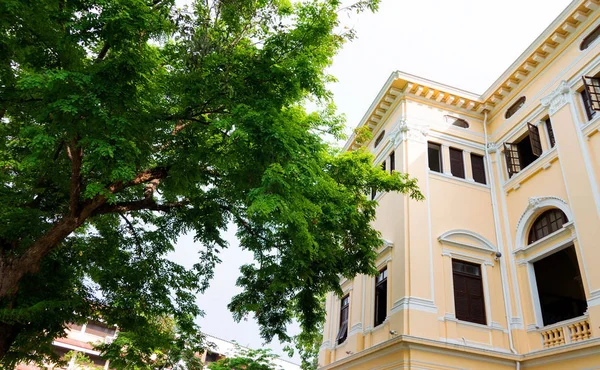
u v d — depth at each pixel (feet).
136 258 35.14
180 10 24.11
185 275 36.35
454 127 53.36
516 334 41.16
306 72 25.27
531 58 47.73
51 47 21.77
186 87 24.34
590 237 36.40
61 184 28.22
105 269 33.65
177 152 26.66
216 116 26.86
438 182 48.96
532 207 44.04
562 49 44.80
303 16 26.86
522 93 50.08
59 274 29.99
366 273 37.47
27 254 22.97
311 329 38.29
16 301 26.22
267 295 37.58
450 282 43.16
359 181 37.29
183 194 28.89
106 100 20.74
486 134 53.62
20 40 21.16
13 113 23.90
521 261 43.86
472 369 38.17
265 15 26.58
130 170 20.61
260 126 22.86
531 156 49.01
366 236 36.94
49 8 20.57
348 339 50.19
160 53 26.86
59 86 19.90
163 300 34.78
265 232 33.86
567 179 40.16
